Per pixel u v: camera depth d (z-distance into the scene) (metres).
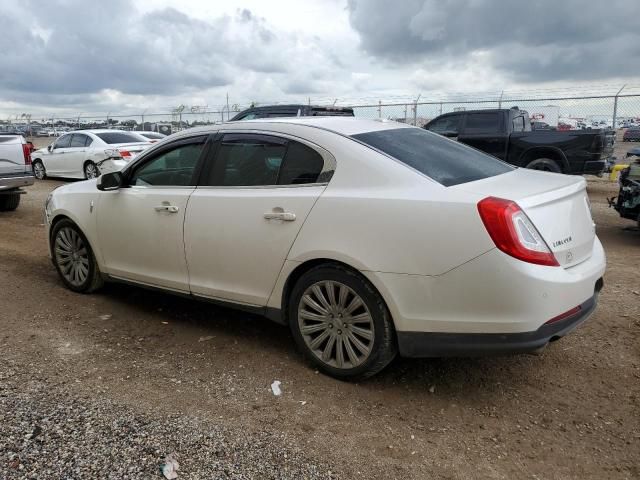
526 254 3.00
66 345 4.14
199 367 3.82
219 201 4.04
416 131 4.27
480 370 3.80
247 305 4.01
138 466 2.65
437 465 2.77
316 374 3.73
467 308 3.12
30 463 2.65
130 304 5.11
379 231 3.30
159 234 4.41
